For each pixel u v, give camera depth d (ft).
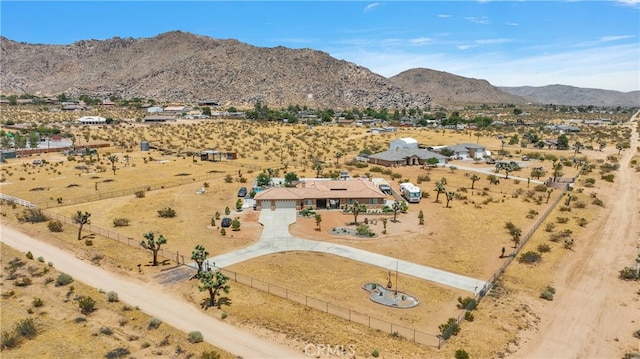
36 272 171.94
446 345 125.18
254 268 178.81
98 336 128.47
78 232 218.18
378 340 126.93
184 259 187.42
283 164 418.10
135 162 419.13
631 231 234.99
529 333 134.10
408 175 378.94
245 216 250.16
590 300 157.28
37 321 136.56
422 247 205.26
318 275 172.76
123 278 168.86
